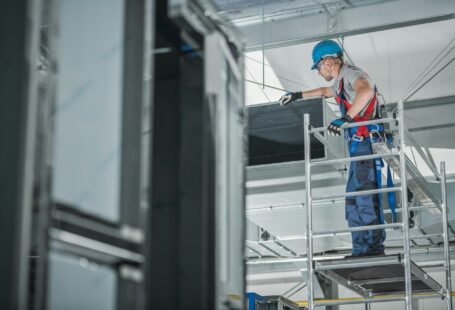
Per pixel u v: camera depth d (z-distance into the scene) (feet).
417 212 37.01
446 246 27.07
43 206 7.32
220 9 32.45
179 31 9.68
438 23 31.96
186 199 9.42
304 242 39.47
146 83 8.08
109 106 7.98
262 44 31.96
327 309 45.34
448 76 35.63
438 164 40.40
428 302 44.29
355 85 23.30
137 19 8.21
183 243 9.35
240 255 10.09
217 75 9.65
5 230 6.97
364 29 31.07
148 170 7.89
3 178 7.07
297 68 34.53
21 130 7.14
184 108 9.59
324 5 31.50
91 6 8.30
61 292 7.28
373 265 21.71
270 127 26.45
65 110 7.98
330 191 29.19
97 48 8.18
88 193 7.70
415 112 37.88
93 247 7.44
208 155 9.44
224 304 9.39
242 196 10.27
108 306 7.41
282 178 27.50
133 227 7.68
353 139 23.41
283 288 46.70
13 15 7.37
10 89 7.22
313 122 25.96
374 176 23.47
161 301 9.28
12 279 6.87
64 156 7.81
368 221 23.26
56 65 7.77
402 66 35.24
